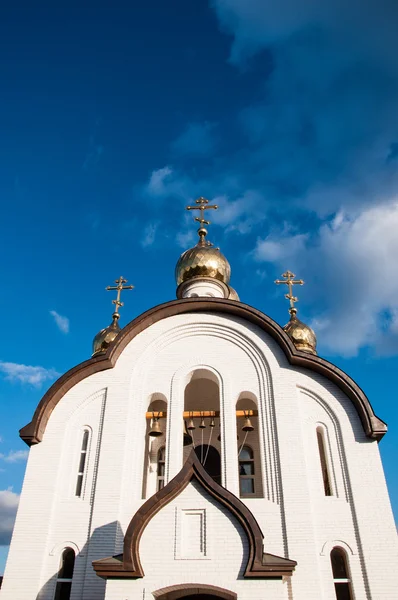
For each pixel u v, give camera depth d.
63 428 17.73
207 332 19.23
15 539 15.76
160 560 12.84
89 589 14.65
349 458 16.34
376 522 15.18
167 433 17.25
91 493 16.36
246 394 18.14
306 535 14.97
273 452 16.61
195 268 26.59
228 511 13.36
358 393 17.08
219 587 12.41
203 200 30.14
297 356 17.86
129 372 18.52
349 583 14.51
